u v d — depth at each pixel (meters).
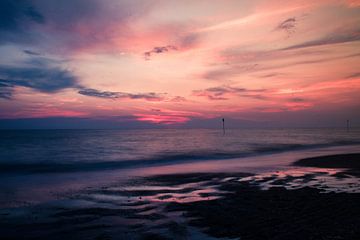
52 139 80.44
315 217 9.45
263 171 21.28
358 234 7.87
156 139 81.88
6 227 9.66
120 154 37.41
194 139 80.38
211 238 8.15
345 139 74.25
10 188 16.38
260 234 8.17
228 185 16.17
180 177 19.34
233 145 53.22
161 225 9.48
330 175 18.83
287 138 82.12
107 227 9.47
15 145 54.56
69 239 8.56
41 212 11.40
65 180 18.94
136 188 15.90
